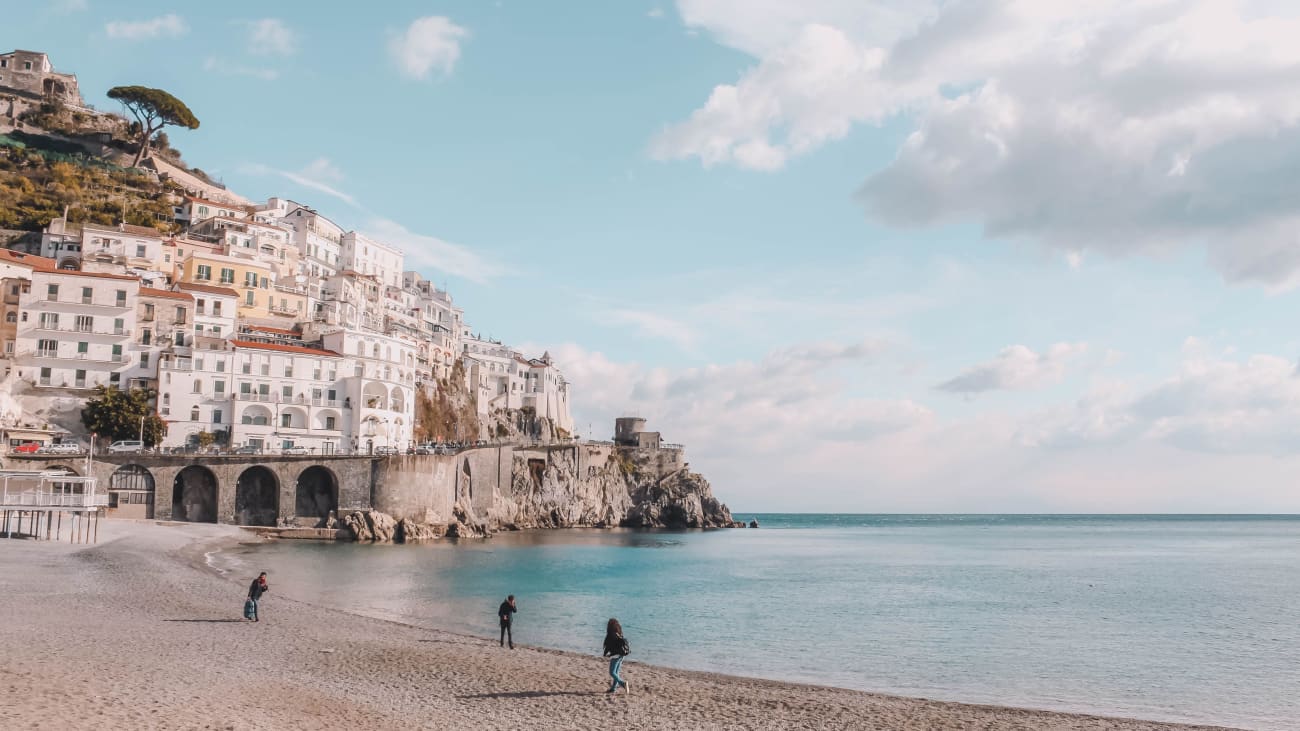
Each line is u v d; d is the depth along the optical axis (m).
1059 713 35.12
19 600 46.50
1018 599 84.06
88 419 116.44
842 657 51.44
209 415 126.75
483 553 116.75
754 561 129.88
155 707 25.50
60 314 121.06
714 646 54.06
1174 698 42.22
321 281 180.75
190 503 115.62
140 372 124.94
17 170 178.25
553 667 38.53
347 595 66.44
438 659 38.47
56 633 37.06
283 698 28.33
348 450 137.38
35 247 152.12
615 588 84.50
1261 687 44.84
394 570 87.25
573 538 166.50
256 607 45.97
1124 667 49.81
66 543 79.38
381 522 123.25
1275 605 80.25
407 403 153.25
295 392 134.38
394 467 126.94
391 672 34.75
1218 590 94.12
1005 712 34.62
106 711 24.52
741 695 34.91
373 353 147.38
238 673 31.62
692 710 31.52
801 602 78.56
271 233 175.12
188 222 183.62
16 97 196.38
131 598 50.62
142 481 110.25
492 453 170.38
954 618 69.31
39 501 80.88
